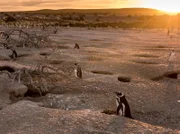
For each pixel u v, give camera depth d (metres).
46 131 12.01
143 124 13.60
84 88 20.12
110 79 23.06
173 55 31.17
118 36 72.56
